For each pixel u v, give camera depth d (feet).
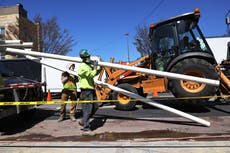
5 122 27.12
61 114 26.99
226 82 29.63
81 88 22.02
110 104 37.76
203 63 28.25
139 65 33.35
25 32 84.53
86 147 17.48
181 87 28.22
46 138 20.27
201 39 29.91
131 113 29.81
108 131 21.70
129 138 19.42
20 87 23.71
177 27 30.19
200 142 17.75
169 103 35.86
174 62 29.22
